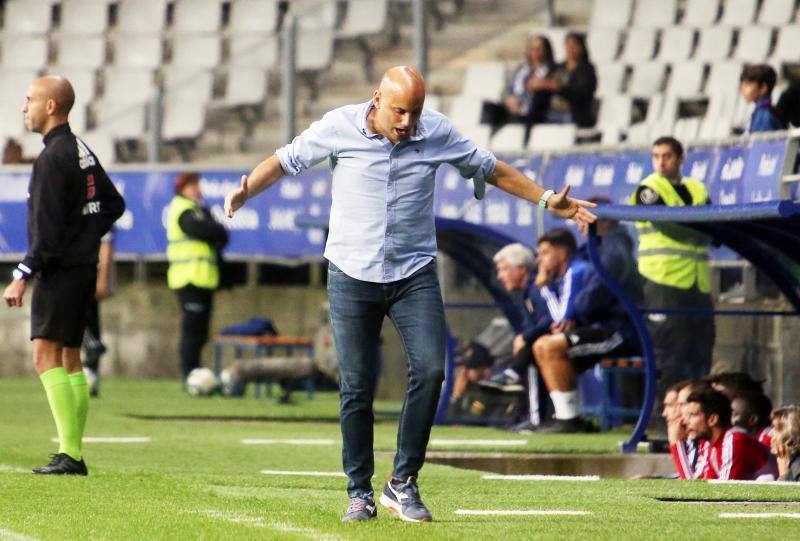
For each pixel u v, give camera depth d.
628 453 25.38
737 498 17.69
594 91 45.31
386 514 15.74
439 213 37.22
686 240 27.84
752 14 46.66
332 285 15.05
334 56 51.81
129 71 56.00
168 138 50.16
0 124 55.31
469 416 31.91
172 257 41.19
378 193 14.85
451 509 16.34
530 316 31.91
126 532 14.09
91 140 49.81
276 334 41.66
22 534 13.98
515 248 31.55
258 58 51.44
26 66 57.78
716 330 28.19
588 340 29.09
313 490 18.50
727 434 20.47
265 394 41.41
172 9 57.19
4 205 45.19
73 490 17.98
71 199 19.69
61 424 19.92
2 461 21.77
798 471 19.72
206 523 14.76
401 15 51.62
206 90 51.00
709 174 30.19
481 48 50.91
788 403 26.53
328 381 39.31
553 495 17.92
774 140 28.20
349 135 14.91
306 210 42.97
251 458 23.16
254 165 43.88
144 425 29.97
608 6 50.38
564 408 29.62
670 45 48.06
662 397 28.55
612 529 14.49
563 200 15.41
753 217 21.52
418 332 14.93
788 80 45.00
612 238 28.98
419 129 14.91
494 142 46.03
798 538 13.91
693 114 45.19
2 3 59.34
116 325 47.12
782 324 26.73
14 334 47.78
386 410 35.41
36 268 19.42
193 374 39.94
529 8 51.22
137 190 44.47
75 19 58.19
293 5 55.34
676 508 16.59
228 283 41.69
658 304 28.19
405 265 14.97
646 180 27.59
